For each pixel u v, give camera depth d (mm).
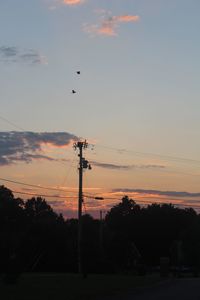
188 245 115500
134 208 120250
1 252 71500
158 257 114312
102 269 70188
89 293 30375
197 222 119562
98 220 111250
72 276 53906
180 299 27516
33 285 36062
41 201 113812
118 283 41750
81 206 59562
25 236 77812
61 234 79812
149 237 114250
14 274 37531
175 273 77750
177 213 115375
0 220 86562
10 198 91375
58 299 25828
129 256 86562
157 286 41562
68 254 78875
